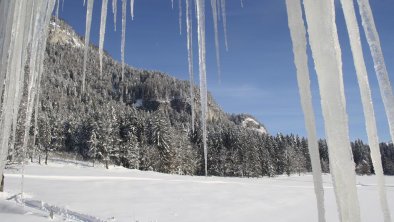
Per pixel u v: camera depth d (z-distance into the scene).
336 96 0.97
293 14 1.09
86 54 1.87
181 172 74.88
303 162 99.81
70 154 71.12
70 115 75.00
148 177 50.53
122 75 1.88
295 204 30.11
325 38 1.02
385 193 0.94
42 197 24.73
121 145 71.62
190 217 23.70
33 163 58.06
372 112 1.01
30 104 1.78
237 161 82.75
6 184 29.47
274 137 103.81
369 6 0.98
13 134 1.71
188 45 1.82
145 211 24.02
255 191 36.91
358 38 1.05
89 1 1.86
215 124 103.44
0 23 1.57
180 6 1.83
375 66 0.93
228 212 26.00
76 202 24.80
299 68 1.05
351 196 0.90
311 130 1.00
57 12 1.76
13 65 1.63
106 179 42.09
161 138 73.50
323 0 1.05
